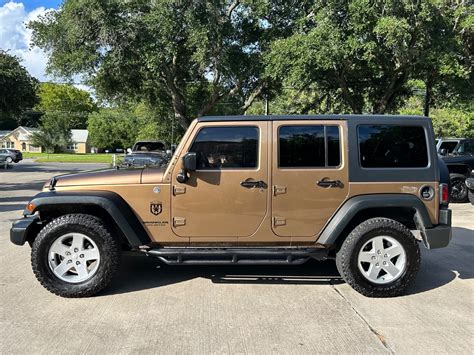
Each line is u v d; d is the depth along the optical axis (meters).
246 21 19.55
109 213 4.80
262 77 18.36
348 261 4.90
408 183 5.03
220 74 19.88
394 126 5.08
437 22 14.84
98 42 18.30
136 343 3.79
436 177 5.08
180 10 17.91
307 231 5.00
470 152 13.59
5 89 24.48
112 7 17.62
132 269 5.91
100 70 19.98
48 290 4.88
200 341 3.84
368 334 4.00
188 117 25.41
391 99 19.34
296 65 15.55
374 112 19.06
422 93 24.45
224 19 18.69
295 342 3.83
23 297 4.86
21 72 25.19
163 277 5.57
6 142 90.00
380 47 14.78
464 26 15.38
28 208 4.89
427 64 15.38
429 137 5.10
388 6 14.06
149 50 18.08
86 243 4.95
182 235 4.99
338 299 4.84
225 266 6.04
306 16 17.00
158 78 21.19
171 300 4.78
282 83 19.61
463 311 4.55
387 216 5.23
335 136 5.02
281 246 5.06
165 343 3.80
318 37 14.92
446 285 5.35
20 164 43.50
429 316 4.41
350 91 20.03
